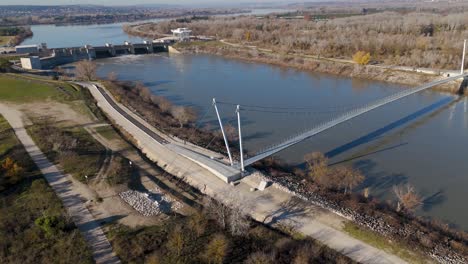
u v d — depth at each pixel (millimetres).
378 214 55594
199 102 118438
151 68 181750
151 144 82375
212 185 64688
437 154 79188
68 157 72500
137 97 121375
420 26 199250
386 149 81812
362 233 50906
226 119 101688
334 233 51531
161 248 48094
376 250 47906
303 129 92812
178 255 46688
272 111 108125
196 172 69500
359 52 162375
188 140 84500
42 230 51219
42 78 143375
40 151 75875
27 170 68125
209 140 85875
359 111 93625
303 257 45969
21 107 106688
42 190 61062
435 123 97875
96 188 62625
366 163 75250
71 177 66000
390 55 165750
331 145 84000
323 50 187250
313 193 62312
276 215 56062
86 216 55062
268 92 130250
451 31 183500
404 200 57625
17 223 52938
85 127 91625
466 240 51281
